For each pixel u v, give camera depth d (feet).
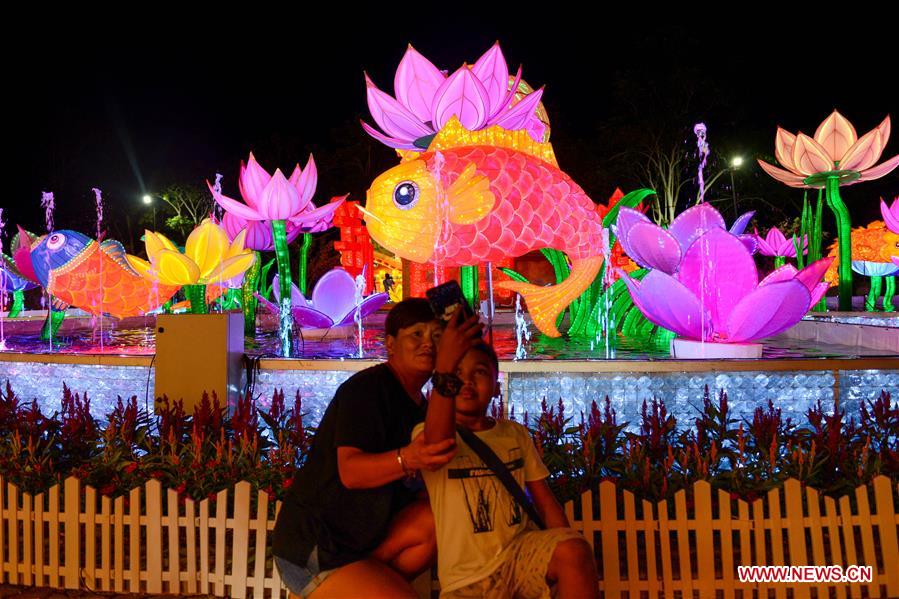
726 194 89.20
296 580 8.46
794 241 55.93
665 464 13.24
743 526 10.98
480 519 8.41
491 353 8.86
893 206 45.37
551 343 29.89
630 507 10.92
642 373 19.19
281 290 27.96
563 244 26.89
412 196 25.35
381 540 8.78
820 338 31.17
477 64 27.17
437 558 8.80
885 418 15.46
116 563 11.98
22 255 32.01
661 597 11.51
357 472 8.00
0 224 93.20
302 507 8.59
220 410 15.71
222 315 17.72
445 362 7.61
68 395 17.21
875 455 13.65
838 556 11.00
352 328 33.40
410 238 25.76
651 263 23.25
